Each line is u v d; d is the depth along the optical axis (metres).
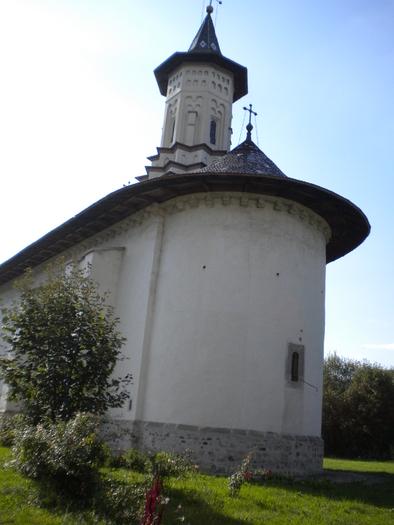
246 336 13.14
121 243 17.39
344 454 33.47
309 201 14.55
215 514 7.25
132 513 6.14
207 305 13.52
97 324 10.48
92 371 9.91
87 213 17.06
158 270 15.00
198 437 12.35
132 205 16.11
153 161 25.11
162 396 13.36
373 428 32.75
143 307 14.79
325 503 8.85
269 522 7.16
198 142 24.41
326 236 16.22
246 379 12.81
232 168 14.89
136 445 13.17
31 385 9.90
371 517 8.07
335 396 34.59
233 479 8.84
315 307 14.70
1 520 5.18
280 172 15.62
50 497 6.41
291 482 11.16
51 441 7.16
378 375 34.16
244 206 14.25
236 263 13.76
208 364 13.01
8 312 11.09
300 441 12.90
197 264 14.03
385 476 15.20
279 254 14.06
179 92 25.39
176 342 13.61
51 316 10.13
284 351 13.40
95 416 9.30
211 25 27.84
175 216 15.15
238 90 27.36
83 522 5.64
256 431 12.42
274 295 13.70
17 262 24.16
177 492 8.29
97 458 7.19
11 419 11.12
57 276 11.61
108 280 16.45
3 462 8.45
